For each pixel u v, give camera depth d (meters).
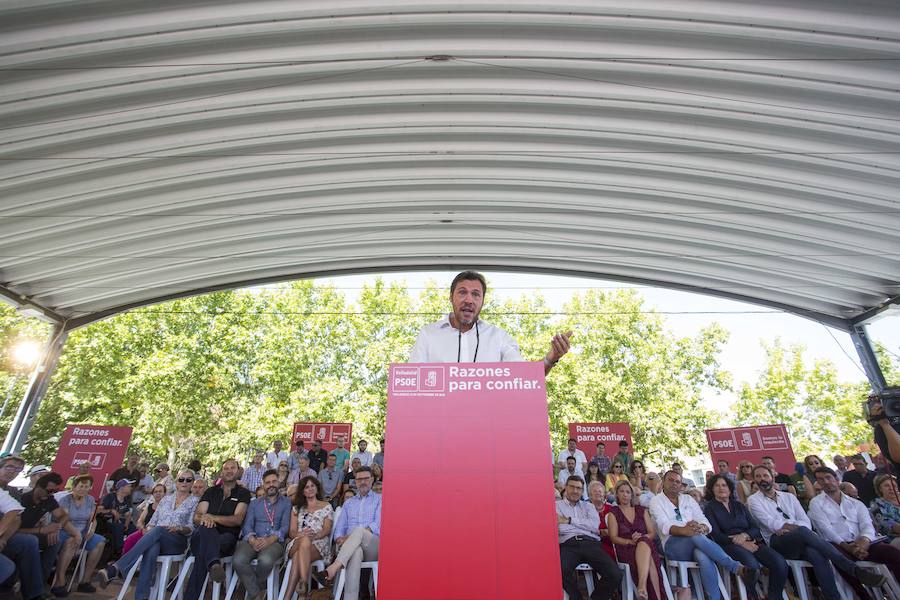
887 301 10.78
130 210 8.50
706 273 11.25
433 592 1.46
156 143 7.16
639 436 23.66
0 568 4.86
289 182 8.54
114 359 19.67
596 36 5.92
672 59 6.01
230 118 7.10
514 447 1.60
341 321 24.34
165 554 5.35
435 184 8.98
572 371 23.78
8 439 10.32
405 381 1.70
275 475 5.72
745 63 5.95
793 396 25.28
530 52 6.03
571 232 10.48
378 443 22.70
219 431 22.28
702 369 26.00
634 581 5.15
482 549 1.50
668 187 8.56
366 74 6.46
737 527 5.79
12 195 7.59
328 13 5.49
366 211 9.80
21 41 5.26
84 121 6.49
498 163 8.47
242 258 11.15
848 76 5.88
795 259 10.01
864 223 8.56
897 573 4.99
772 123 6.89
